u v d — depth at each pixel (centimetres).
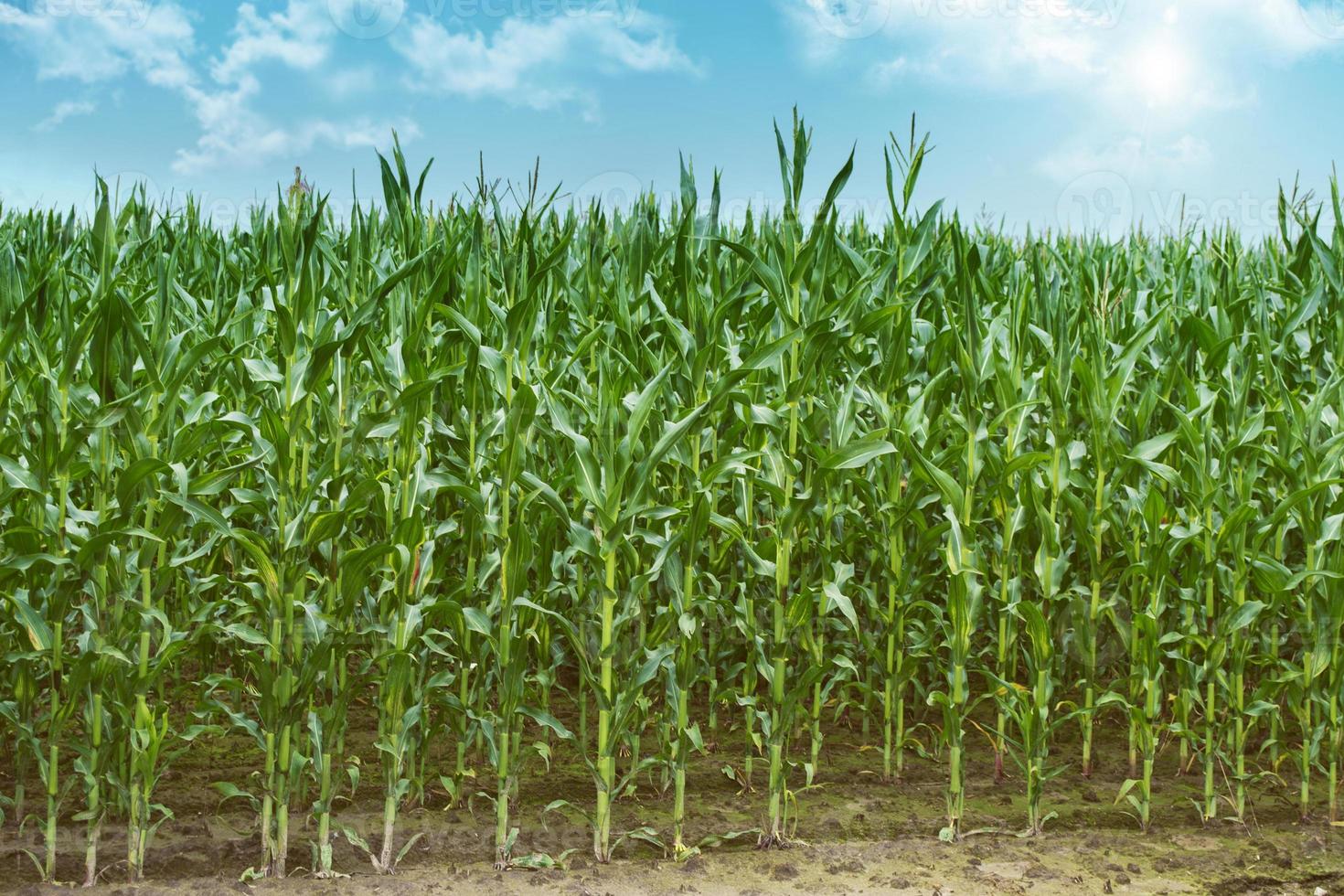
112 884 315
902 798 406
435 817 370
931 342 440
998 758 423
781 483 366
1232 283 514
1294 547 464
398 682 333
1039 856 354
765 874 335
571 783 409
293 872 329
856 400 396
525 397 324
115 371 306
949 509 375
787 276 367
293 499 335
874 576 447
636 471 327
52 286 342
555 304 447
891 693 418
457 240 379
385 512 351
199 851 337
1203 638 392
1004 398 385
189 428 323
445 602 333
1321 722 395
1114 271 614
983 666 486
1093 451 399
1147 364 478
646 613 420
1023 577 446
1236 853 358
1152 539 379
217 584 384
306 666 318
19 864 325
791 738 459
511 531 328
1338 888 332
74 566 325
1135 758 431
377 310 322
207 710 329
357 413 370
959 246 371
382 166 396
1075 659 476
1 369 315
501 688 338
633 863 343
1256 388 431
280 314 319
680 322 396
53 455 308
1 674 355
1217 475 415
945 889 327
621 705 338
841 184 357
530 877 329
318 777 372
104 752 314
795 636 415
